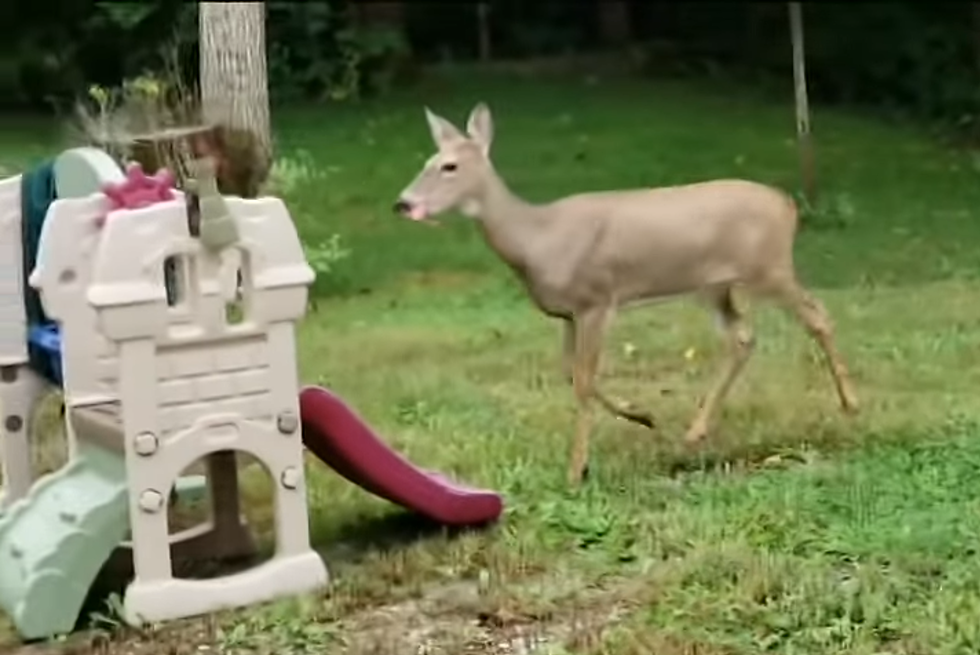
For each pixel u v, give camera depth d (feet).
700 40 106.63
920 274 53.57
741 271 34.17
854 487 31.30
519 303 53.11
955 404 37.17
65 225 28.22
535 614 26.35
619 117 87.20
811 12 95.86
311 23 89.71
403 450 35.94
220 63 50.14
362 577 28.32
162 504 26.89
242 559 30.22
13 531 28.04
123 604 27.22
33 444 34.12
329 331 50.14
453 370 43.88
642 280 33.32
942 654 23.80
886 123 86.12
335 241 56.34
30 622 26.68
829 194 66.69
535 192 70.23
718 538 28.89
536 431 37.04
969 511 29.71
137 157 38.29
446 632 25.96
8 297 31.30
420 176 33.14
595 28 114.01
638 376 42.11
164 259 26.45
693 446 34.65
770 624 25.05
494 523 30.60
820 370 40.86
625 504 31.24
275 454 27.63
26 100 87.81
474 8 111.96
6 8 92.32
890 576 26.71
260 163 40.52
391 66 96.12
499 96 94.79
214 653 25.70
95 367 28.53
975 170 72.13
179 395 26.81
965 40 91.09
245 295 27.20
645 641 24.63
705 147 78.43
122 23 73.00
